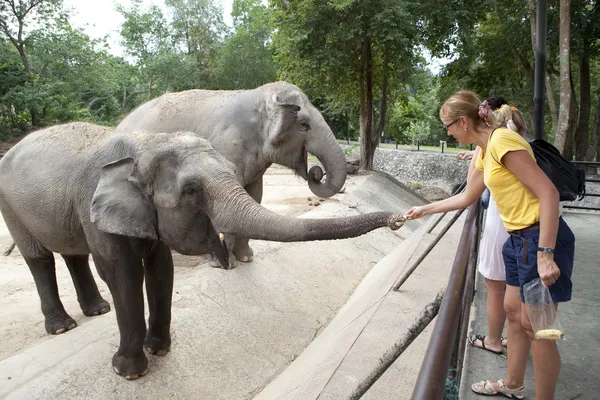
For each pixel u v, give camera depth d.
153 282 4.26
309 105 6.86
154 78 35.84
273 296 6.41
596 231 6.77
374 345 4.02
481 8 17.92
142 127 6.91
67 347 4.42
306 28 16.73
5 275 6.58
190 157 3.37
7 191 4.41
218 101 6.75
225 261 3.52
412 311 4.55
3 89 26.34
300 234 2.91
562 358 3.21
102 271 3.85
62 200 3.98
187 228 3.41
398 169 23.95
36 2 27.81
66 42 29.48
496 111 2.55
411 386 3.34
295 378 4.35
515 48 21.36
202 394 4.43
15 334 4.88
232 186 3.25
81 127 4.35
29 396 3.76
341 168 6.84
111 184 3.45
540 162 2.30
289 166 6.85
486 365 3.20
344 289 7.51
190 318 5.22
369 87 18.75
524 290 2.33
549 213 2.12
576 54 19.30
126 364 4.12
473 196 2.85
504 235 3.10
